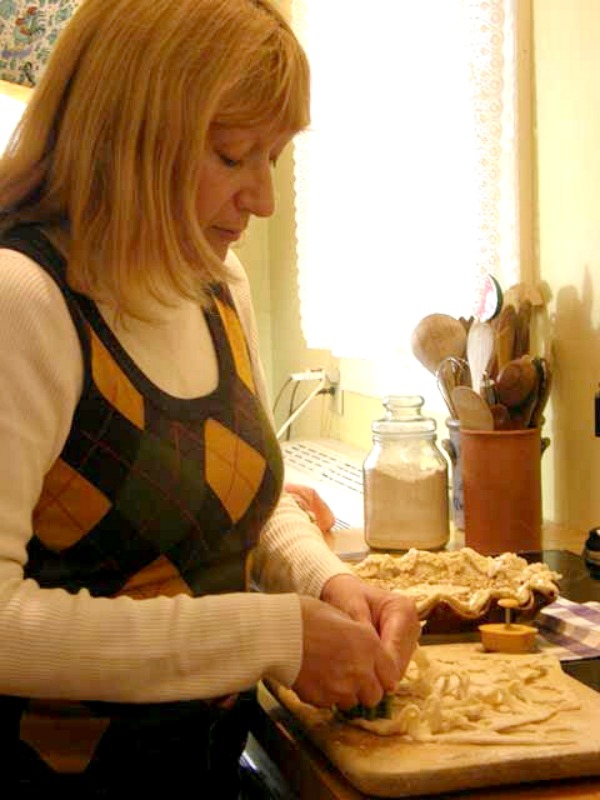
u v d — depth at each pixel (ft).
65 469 3.08
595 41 5.34
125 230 3.05
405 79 6.62
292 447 8.55
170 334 3.30
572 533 5.68
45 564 3.16
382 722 3.14
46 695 2.88
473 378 5.69
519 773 2.87
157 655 2.88
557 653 3.85
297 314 9.57
